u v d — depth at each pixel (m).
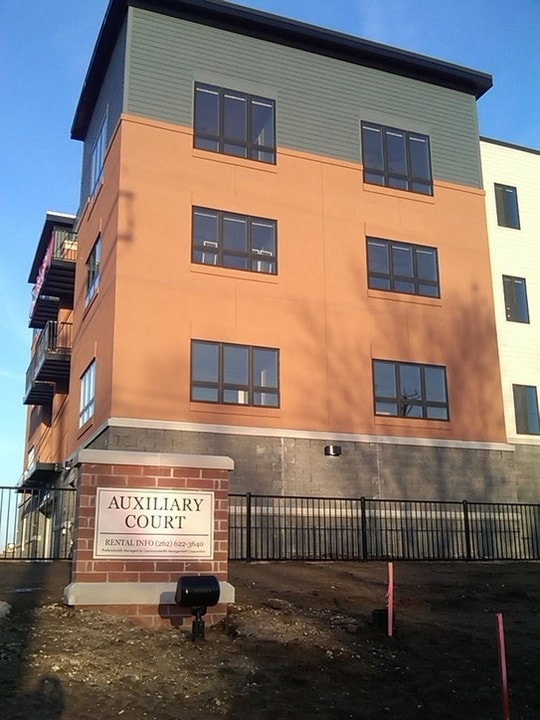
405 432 20.44
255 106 20.81
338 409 19.78
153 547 8.83
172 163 19.42
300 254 20.34
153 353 18.09
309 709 6.69
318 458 19.19
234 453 18.38
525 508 21.30
